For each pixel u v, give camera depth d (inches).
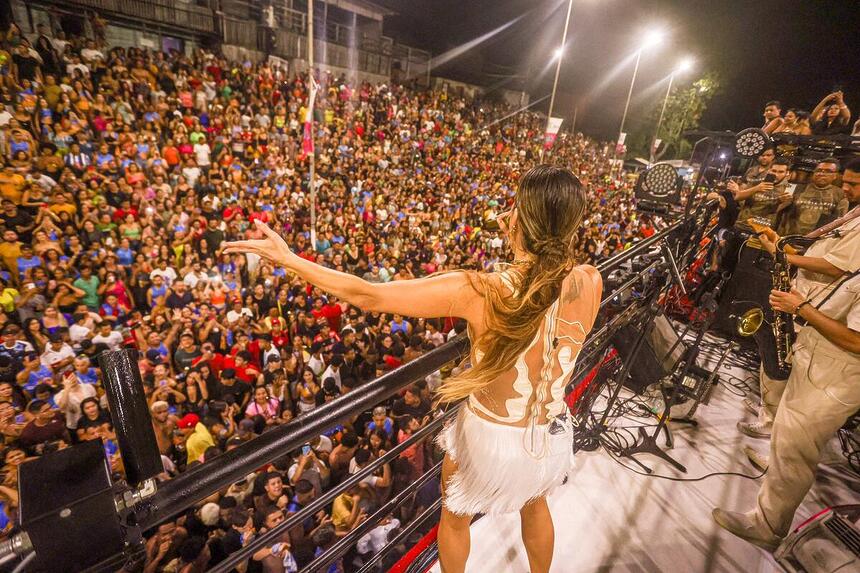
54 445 173.6
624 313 97.3
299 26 845.8
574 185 38.6
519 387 42.7
